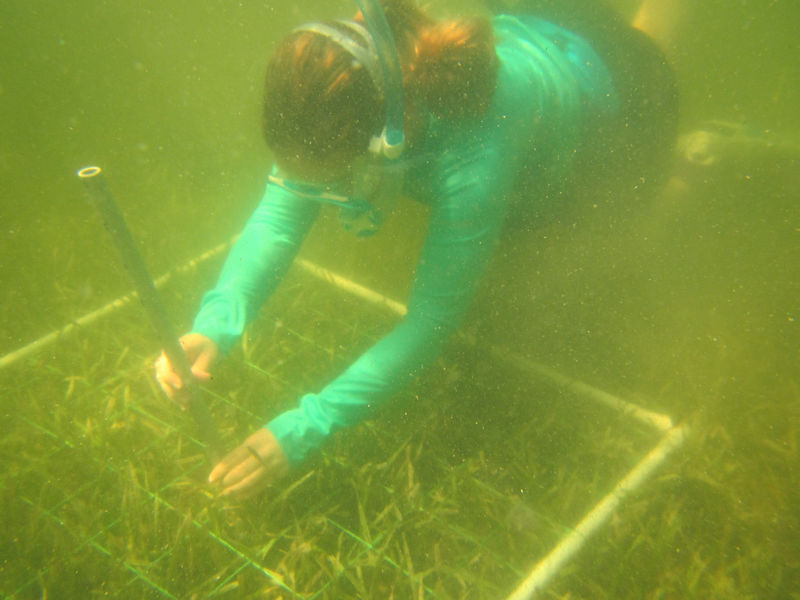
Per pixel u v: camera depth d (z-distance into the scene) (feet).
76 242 10.03
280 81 3.76
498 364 7.71
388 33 3.35
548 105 5.72
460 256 5.19
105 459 6.46
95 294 9.14
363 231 4.82
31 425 6.80
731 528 6.21
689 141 8.66
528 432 7.01
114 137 14.33
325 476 6.38
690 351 8.16
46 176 12.42
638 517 6.18
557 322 8.36
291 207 6.28
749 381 7.86
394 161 4.10
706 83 14.84
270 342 8.10
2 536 5.72
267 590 5.38
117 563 5.44
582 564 5.79
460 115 4.54
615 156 7.03
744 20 14.24
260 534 5.74
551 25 7.04
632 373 7.98
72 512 5.97
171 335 4.22
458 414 7.19
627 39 7.11
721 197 8.34
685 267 8.83
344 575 5.60
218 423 6.92
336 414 5.52
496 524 6.14
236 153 13.52
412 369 5.71
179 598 5.28
